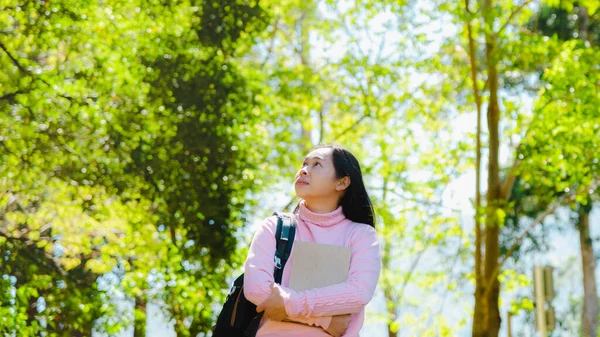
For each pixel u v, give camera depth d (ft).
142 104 48.32
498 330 56.39
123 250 48.96
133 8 50.03
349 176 11.96
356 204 12.04
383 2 59.36
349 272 11.30
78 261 47.85
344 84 62.80
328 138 66.44
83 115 46.80
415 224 68.18
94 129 46.03
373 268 11.37
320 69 65.77
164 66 48.34
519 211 85.87
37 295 43.34
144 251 48.49
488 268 56.29
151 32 50.03
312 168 11.87
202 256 49.14
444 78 66.18
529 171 55.93
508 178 57.47
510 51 53.47
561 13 86.02
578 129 53.36
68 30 46.16
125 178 46.24
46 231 51.13
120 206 48.73
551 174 56.80
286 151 56.44
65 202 47.88
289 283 11.13
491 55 52.37
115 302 46.83
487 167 57.11
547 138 54.49
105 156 46.39
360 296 11.11
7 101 44.88
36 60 49.52
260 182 57.77
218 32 50.96
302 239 11.60
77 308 43.78
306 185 11.80
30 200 47.34
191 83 48.67
